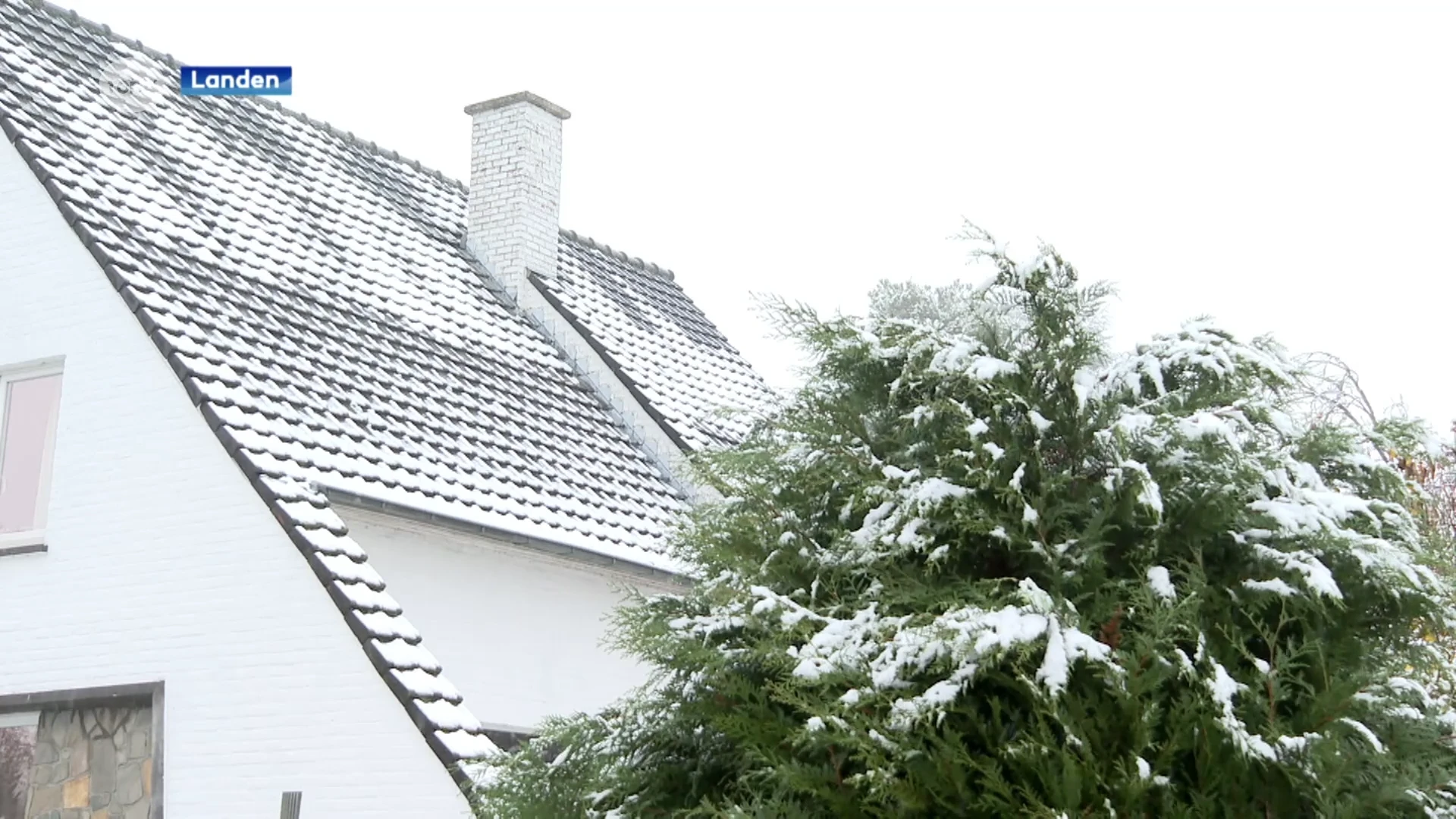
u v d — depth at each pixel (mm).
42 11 12969
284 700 8492
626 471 12828
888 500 3996
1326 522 3729
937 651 3574
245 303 10984
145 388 9617
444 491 10367
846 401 4336
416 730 8000
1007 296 4250
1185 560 3766
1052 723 3576
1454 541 4707
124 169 11547
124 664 9172
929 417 4070
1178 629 3637
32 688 9500
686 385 14984
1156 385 4105
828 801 3725
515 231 15141
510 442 11875
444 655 10445
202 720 8766
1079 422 3967
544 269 15438
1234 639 3680
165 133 12711
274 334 10844
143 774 8992
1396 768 3590
